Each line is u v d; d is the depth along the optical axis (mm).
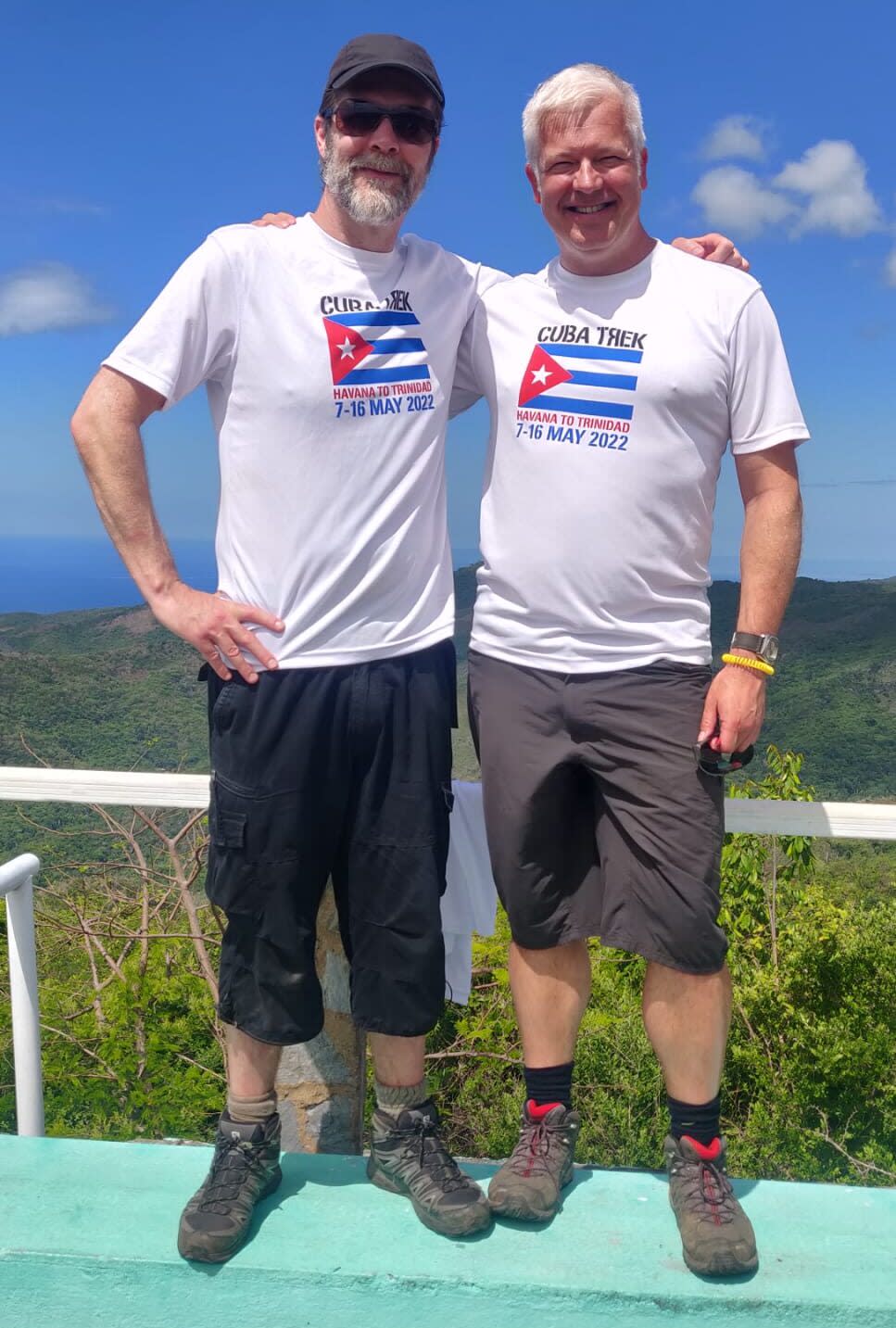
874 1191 2006
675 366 1946
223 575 1977
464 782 2426
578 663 1967
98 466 1888
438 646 1957
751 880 4852
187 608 1875
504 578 2037
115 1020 4004
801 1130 3924
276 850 1848
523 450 2025
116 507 1890
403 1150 1917
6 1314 1770
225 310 1910
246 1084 1929
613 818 1962
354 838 1902
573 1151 1987
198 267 1904
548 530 1987
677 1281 1722
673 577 1993
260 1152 1895
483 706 2057
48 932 4477
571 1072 2021
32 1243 1780
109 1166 2031
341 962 2551
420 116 1882
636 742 1925
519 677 2020
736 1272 1730
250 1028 1883
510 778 1991
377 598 1891
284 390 1885
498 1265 1749
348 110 1864
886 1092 4086
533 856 1983
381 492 1899
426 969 1897
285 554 1890
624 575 1958
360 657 1866
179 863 4168
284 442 1894
